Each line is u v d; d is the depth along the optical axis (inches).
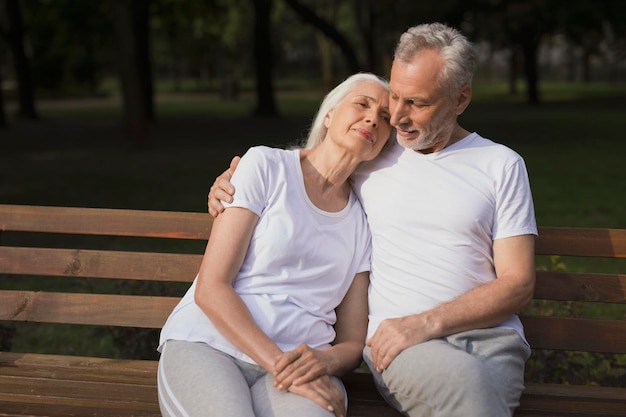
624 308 233.3
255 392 109.0
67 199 416.5
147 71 940.0
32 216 134.5
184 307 118.4
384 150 126.6
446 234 118.0
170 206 394.3
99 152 643.5
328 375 112.1
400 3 928.3
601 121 909.8
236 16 1849.2
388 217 121.5
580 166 539.5
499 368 109.3
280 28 2287.2
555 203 402.0
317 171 123.0
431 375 104.7
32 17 1048.2
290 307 116.8
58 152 645.3
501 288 112.9
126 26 658.2
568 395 122.5
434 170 120.4
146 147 668.7
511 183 117.6
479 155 120.1
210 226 132.7
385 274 121.5
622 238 125.7
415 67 115.0
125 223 133.6
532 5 955.3
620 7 993.5
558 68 2466.8
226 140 735.1
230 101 1530.5
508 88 1972.2
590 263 288.0
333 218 122.1
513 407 111.1
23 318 134.3
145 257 134.0
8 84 1807.3
